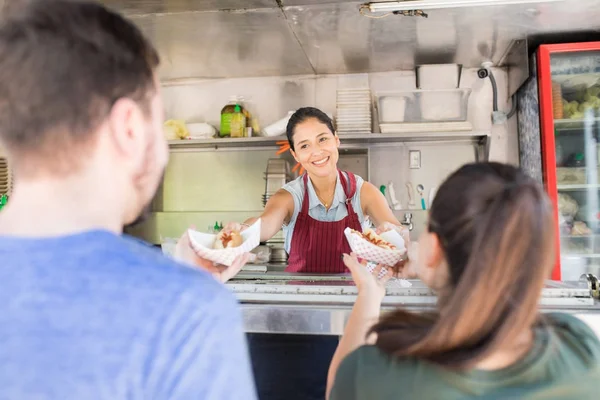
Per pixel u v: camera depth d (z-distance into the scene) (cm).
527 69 312
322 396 134
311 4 258
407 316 79
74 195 51
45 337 46
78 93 49
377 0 254
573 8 268
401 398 67
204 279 53
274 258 358
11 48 48
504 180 69
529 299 65
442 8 263
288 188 228
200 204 383
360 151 373
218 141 355
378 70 370
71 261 49
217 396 49
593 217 321
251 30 294
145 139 55
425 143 362
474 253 66
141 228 375
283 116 382
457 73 340
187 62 353
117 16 54
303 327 127
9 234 50
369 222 261
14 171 53
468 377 65
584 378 67
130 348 47
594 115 317
